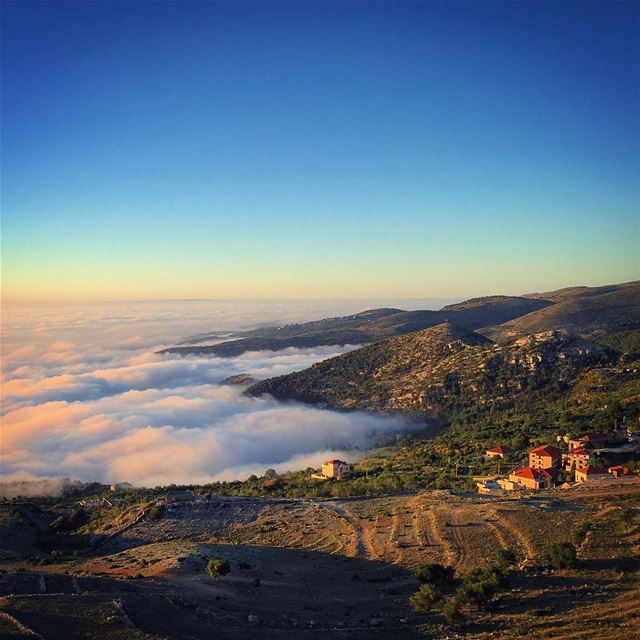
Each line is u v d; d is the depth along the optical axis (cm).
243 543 9006
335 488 13012
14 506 13075
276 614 5181
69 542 10512
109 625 4147
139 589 5334
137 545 9856
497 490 10962
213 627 4550
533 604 5166
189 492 14500
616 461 11744
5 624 3975
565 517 7538
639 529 6631
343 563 7288
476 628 4806
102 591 5094
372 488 12794
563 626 4606
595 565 5856
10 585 5119
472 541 7238
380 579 6519
